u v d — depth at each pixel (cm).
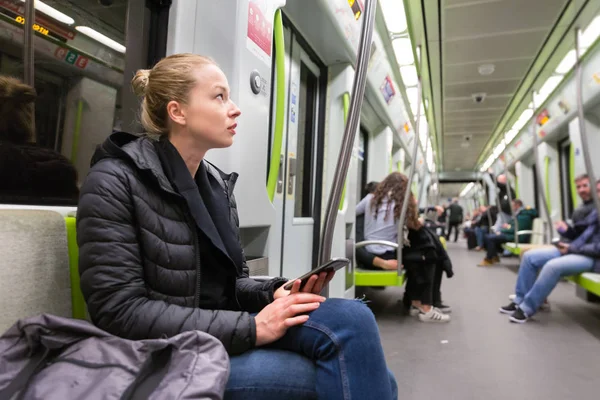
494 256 780
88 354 78
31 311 94
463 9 422
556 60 528
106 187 91
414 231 370
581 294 434
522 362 254
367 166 526
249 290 123
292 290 109
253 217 177
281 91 204
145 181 98
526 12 423
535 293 354
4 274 88
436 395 205
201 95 105
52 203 128
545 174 708
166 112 108
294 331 100
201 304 112
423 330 327
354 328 96
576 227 374
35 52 127
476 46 510
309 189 314
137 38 147
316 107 321
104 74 143
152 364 76
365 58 144
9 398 69
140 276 93
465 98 729
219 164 153
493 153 1208
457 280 583
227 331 94
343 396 92
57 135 131
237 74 160
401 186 370
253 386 94
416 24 452
